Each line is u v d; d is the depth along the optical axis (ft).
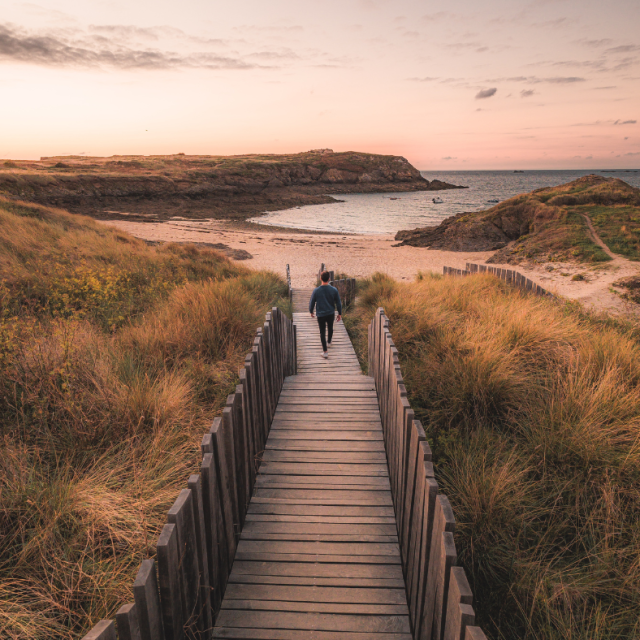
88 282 22.94
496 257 86.33
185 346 16.78
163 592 4.94
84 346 14.26
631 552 8.16
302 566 8.55
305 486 11.02
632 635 6.90
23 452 9.39
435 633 5.47
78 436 10.53
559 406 12.11
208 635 6.59
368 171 450.71
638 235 78.59
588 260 71.31
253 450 10.87
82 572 6.97
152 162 354.54
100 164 333.83
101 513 7.97
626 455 10.18
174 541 5.08
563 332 17.35
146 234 125.59
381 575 8.39
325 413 15.08
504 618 7.72
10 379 11.68
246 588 8.04
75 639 6.28
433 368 15.53
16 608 6.40
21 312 18.80
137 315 21.43
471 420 12.91
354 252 106.52
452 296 26.22
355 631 7.27
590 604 7.59
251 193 303.27
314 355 24.89
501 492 9.34
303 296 46.83
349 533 9.44
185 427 11.80
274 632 7.22
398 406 9.43
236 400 9.01
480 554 8.50
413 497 7.50
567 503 9.68
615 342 15.84
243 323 20.01
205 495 6.53
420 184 467.11
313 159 456.04
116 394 12.00
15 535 7.35
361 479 11.31
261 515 9.95
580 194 102.42
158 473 9.88
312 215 219.41
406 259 96.94
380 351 15.10
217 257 65.16
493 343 16.16
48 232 42.91
